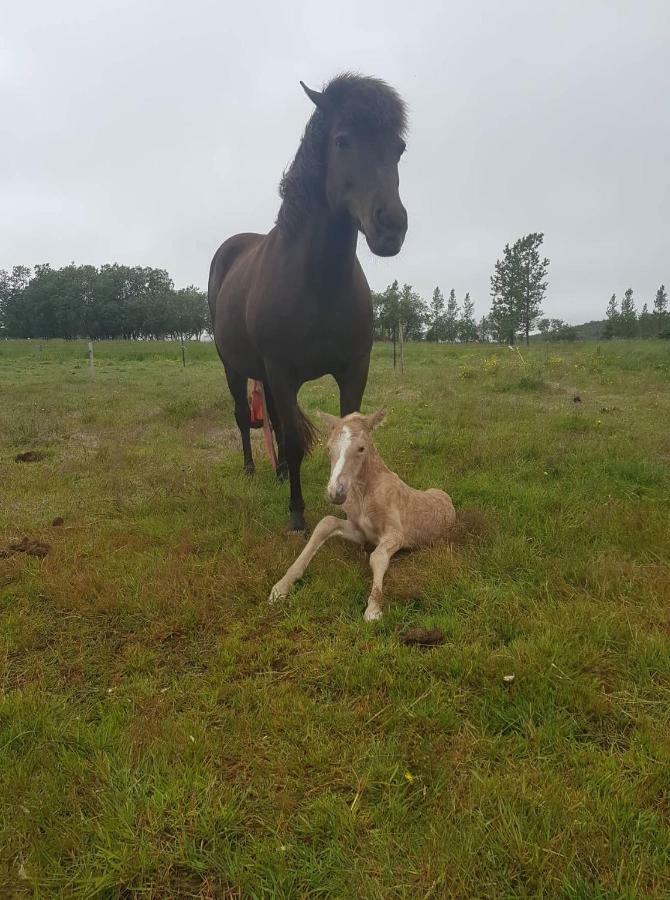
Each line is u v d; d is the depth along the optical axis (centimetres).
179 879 155
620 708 209
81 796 177
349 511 338
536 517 393
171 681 239
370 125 324
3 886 150
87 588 303
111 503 458
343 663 240
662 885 146
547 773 178
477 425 739
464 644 246
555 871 148
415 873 149
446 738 199
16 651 261
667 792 173
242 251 553
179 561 338
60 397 1080
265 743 199
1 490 490
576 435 655
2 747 197
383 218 309
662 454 569
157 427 778
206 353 2964
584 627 253
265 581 312
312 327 371
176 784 177
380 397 1053
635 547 342
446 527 374
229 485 493
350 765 186
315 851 160
